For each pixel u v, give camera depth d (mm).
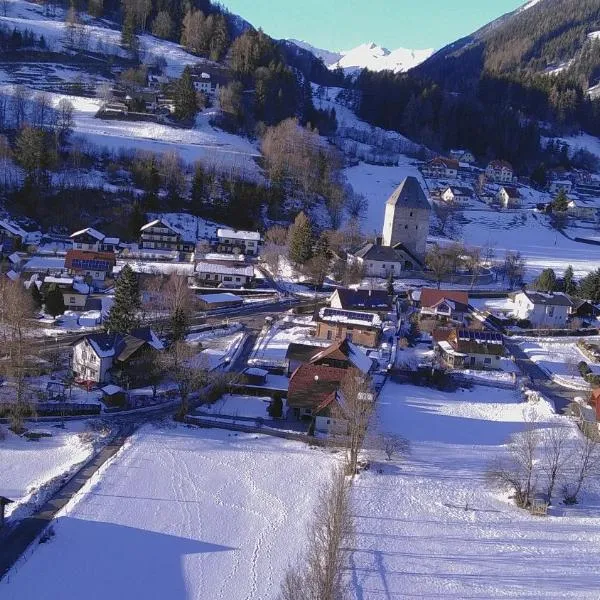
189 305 98875
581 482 55469
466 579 44094
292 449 61344
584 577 44938
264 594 41719
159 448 59688
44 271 114062
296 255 127312
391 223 141500
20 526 46938
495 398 77438
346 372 69688
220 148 183375
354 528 46844
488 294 123125
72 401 67562
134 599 40906
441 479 57625
